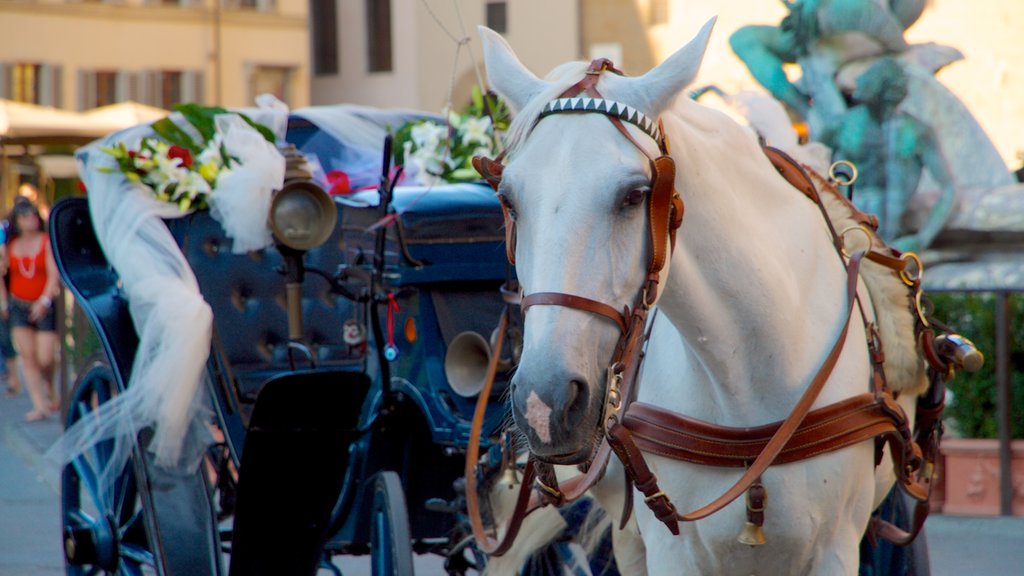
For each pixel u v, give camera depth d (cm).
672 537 617
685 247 557
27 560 1262
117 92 5156
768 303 578
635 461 561
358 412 841
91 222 1027
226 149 971
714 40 2128
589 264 474
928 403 708
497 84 543
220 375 923
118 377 923
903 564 795
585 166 483
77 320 2089
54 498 1588
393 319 872
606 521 795
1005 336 1355
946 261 1514
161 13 5125
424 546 941
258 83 5150
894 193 1562
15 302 2198
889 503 795
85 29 5072
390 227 873
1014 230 1497
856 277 623
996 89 1914
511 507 798
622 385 629
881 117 1582
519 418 464
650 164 491
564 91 512
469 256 866
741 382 588
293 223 891
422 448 902
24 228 2197
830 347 605
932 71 1595
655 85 507
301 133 1116
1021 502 1373
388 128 1127
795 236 615
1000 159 1562
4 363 2691
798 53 1634
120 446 901
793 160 662
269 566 859
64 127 3231
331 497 859
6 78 4950
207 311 886
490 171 532
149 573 1105
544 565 841
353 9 4716
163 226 940
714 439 594
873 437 605
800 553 598
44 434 1998
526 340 473
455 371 838
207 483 877
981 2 1909
